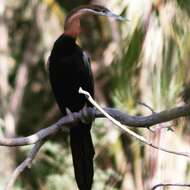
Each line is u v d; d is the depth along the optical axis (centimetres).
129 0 941
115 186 1686
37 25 2047
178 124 1020
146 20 909
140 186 1526
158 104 931
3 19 1995
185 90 884
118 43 1385
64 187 1798
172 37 871
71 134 986
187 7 802
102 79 1983
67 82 1055
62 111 1127
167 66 881
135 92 1113
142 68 986
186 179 1036
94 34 2052
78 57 1042
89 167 980
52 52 1049
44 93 2170
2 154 1759
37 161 1839
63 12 1972
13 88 2141
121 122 841
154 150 1031
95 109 954
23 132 2097
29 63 2127
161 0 890
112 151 1741
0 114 1862
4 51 1975
